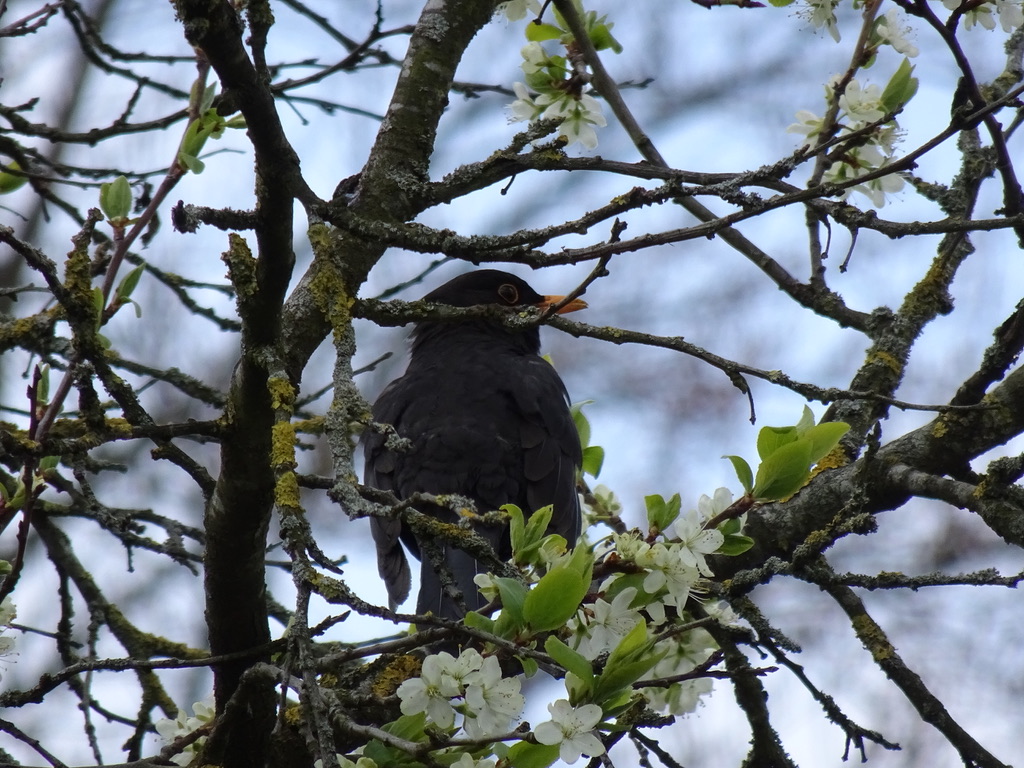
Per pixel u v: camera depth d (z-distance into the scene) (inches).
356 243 325.4
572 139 337.7
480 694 200.5
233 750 288.8
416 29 354.3
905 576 261.0
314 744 181.8
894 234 259.8
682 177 259.6
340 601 185.6
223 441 257.8
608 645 219.9
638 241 253.6
